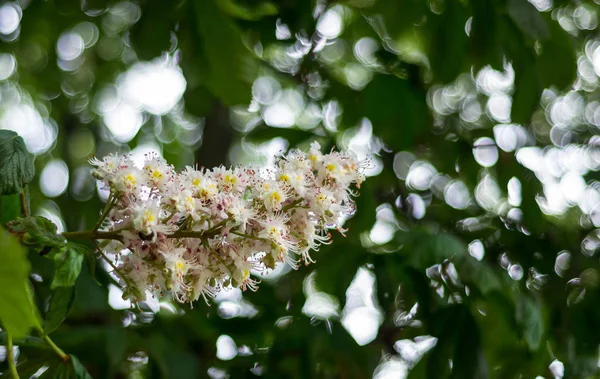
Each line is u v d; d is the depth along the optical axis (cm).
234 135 698
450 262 477
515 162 628
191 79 489
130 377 507
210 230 276
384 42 616
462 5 473
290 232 298
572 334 553
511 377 509
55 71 751
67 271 249
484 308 496
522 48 477
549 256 600
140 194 274
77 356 412
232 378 474
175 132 768
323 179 305
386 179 639
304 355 462
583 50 812
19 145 279
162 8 478
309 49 616
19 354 431
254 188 288
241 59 479
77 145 825
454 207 656
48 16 610
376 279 459
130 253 274
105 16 651
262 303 520
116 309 491
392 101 505
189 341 493
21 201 296
